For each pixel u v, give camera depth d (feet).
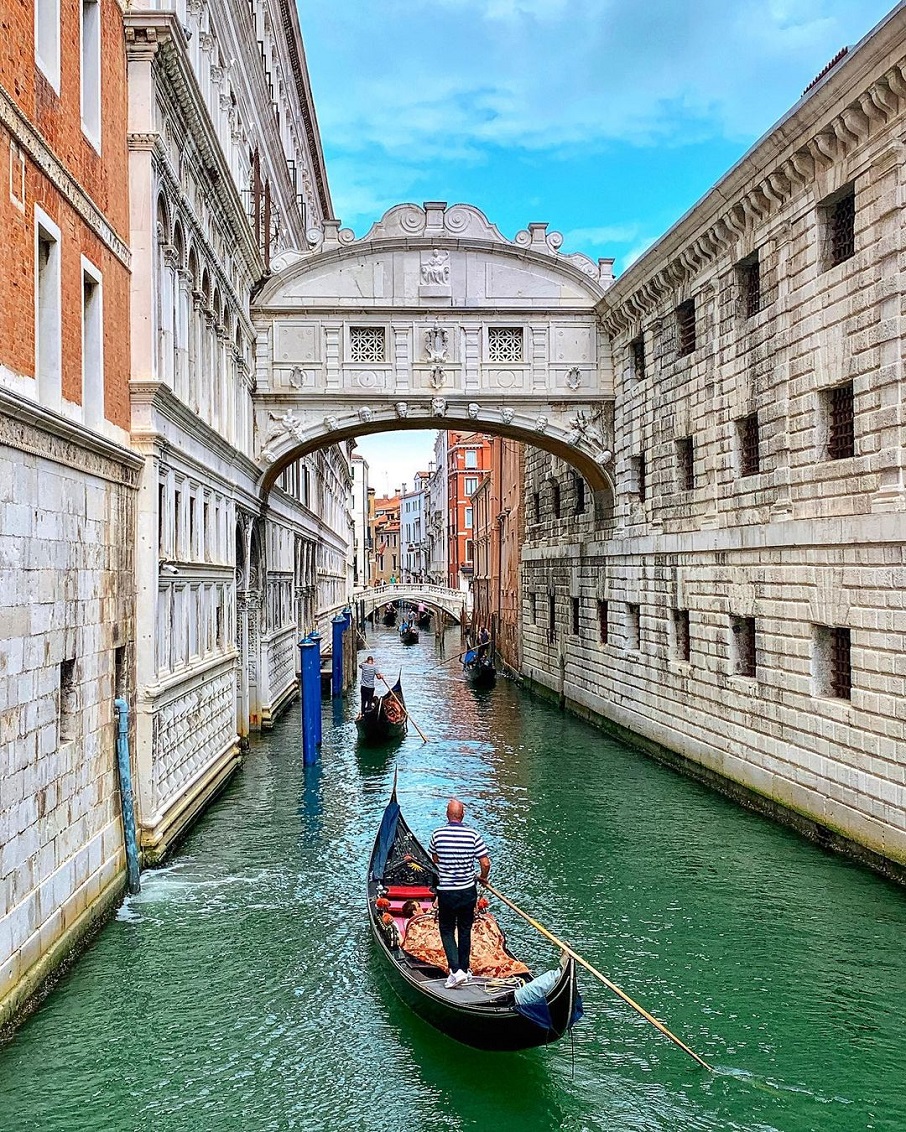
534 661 111.34
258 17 80.48
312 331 76.54
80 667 33.58
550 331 78.02
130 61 40.98
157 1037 28.76
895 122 40.81
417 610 299.58
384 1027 29.63
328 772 66.33
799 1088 26.55
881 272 42.11
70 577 32.42
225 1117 25.08
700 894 40.75
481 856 28.91
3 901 26.55
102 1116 24.99
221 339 61.87
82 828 33.94
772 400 51.98
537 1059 27.96
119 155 39.58
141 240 41.27
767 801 52.44
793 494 49.75
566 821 52.70
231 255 64.39
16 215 27.94
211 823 52.16
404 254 76.95
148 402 41.01
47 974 30.17
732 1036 29.25
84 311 36.17
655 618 69.62
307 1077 26.89
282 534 99.50
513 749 74.90
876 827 42.16
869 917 37.78
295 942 35.83
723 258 57.93
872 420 42.55
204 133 49.19
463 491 268.41
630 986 32.50
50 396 31.55
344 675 114.21
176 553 47.42
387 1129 24.72
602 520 82.84
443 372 76.84
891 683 40.86
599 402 78.59
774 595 51.26
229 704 63.87
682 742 64.69
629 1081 26.86
